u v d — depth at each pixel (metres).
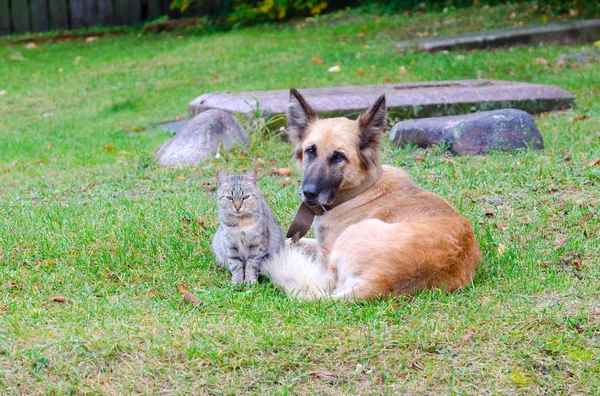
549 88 9.76
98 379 3.58
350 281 4.42
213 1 20.36
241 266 4.98
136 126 11.20
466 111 9.28
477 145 7.72
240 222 4.83
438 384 3.61
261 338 3.92
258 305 4.42
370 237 4.45
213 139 8.02
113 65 15.63
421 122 8.11
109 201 6.66
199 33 18.66
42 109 13.05
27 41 18.78
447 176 6.92
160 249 5.43
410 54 13.86
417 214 4.69
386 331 3.99
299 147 5.06
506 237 5.50
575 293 4.41
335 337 3.96
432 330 4.01
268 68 13.93
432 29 15.55
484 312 4.20
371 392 3.54
